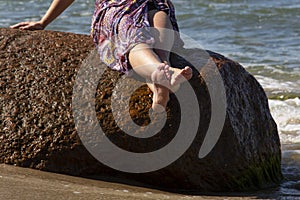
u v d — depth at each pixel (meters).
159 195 5.25
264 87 9.63
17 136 5.58
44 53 5.91
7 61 5.89
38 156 5.53
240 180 5.78
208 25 14.47
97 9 5.75
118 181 5.55
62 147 5.50
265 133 6.10
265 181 6.06
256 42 12.77
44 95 5.66
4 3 17.70
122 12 5.46
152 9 5.45
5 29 6.25
